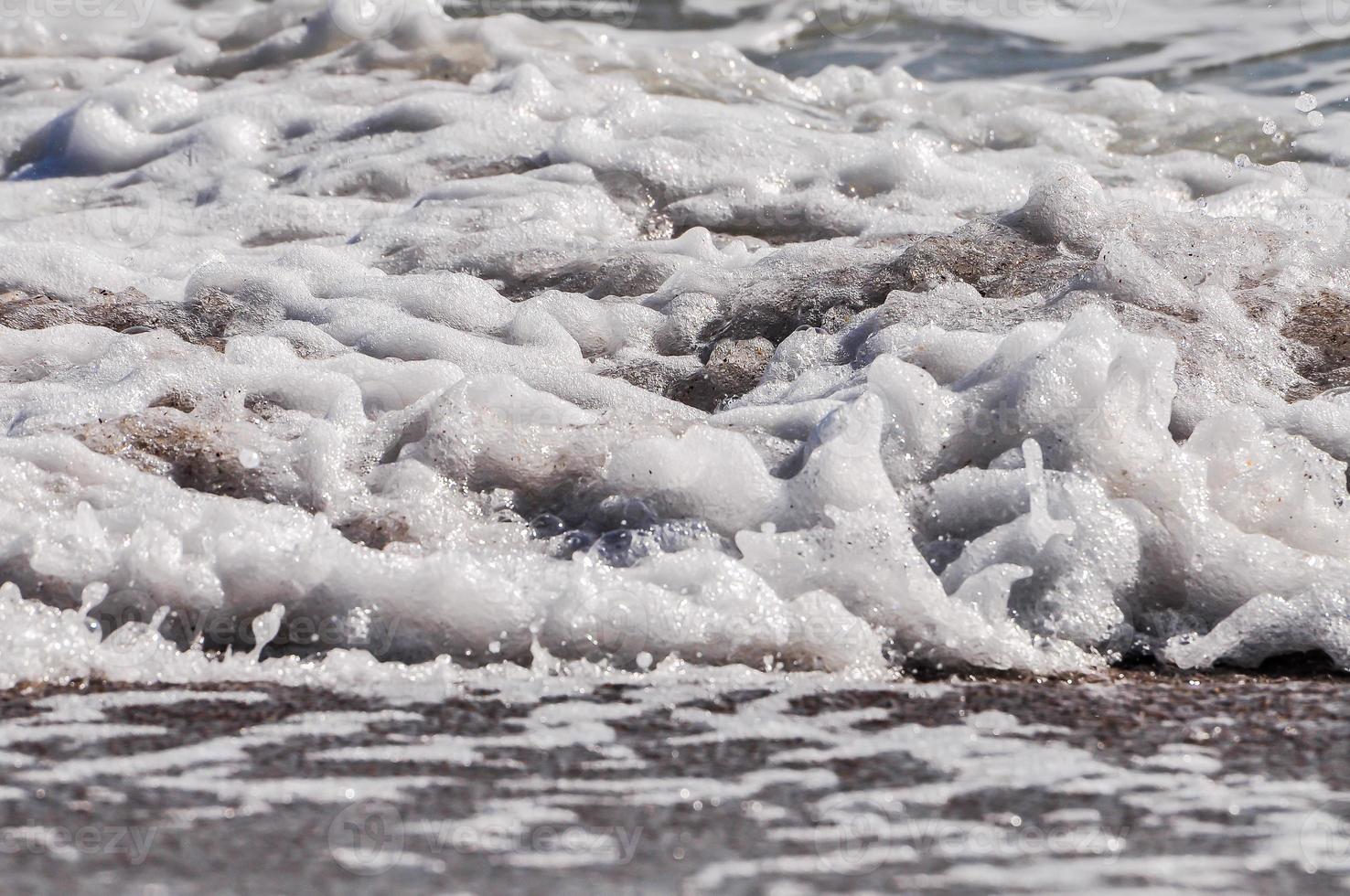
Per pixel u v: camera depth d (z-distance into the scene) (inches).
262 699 319.6
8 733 291.9
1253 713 316.5
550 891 214.4
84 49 1175.6
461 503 442.0
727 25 1238.3
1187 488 409.1
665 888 215.9
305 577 369.7
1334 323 532.4
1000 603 371.9
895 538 375.6
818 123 1024.9
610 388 548.7
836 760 280.2
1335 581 386.9
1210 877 222.7
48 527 383.2
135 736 291.1
